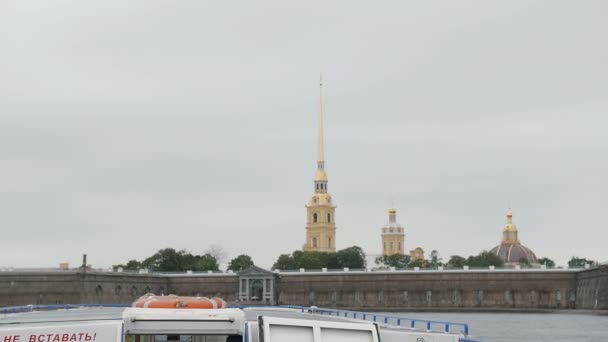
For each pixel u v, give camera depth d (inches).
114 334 698.2
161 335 731.4
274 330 710.5
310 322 723.4
